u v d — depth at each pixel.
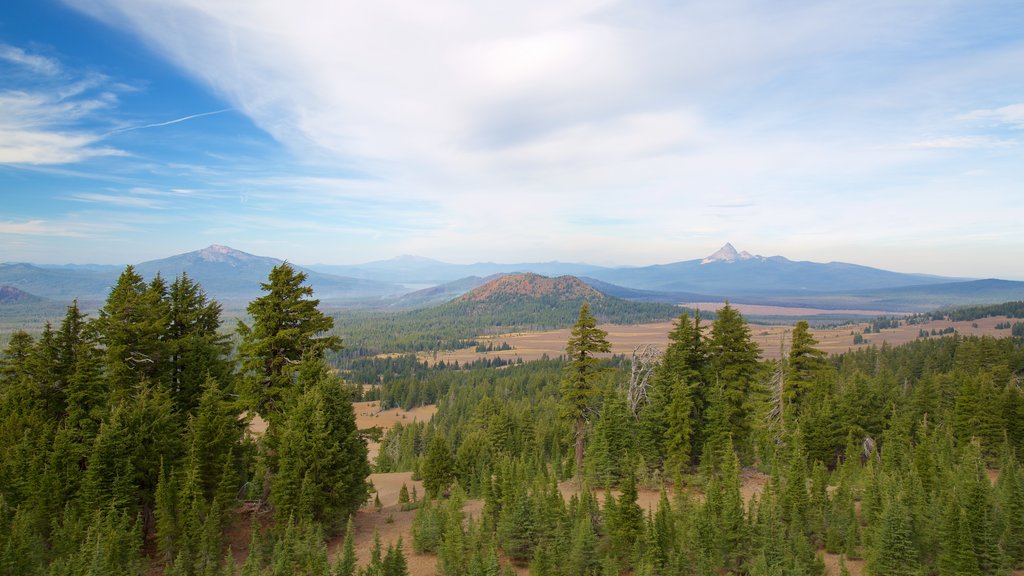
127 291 39.41
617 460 39.84
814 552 27.36
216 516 27.25
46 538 26.94
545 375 176.00
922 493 30.83
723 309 45.78
